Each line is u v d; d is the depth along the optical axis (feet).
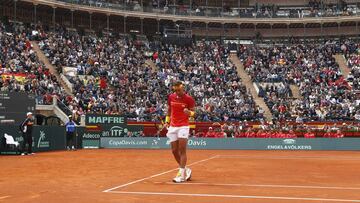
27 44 153.89
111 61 171.32
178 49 199.41
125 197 30.07
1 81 121.08
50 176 44.21
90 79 152.35
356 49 196.54
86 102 139.03
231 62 190.19
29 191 33.22
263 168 55.26
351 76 171.01
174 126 40.09
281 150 111.34
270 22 219.61
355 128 127.75
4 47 143.54
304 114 147.74
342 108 148.77
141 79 164.25
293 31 228.43
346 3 229.04
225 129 129.70
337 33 225.15
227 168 54.95
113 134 122.21
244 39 229.04
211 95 161.17
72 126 105.19
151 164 60.59
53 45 164.35
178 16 213.87
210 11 219.00
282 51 198.39
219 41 217.36
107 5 200.95
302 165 60.85
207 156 82.64
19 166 56.70
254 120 144.77
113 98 146.61
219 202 28.04
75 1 192.13
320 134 127.95
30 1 179.73
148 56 187.62
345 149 111.14
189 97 40.19
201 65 184.85
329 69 179.63
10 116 96.12
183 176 39.45
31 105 99.25
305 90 164.76
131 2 212.64
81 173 47.39
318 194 31.65
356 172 50.24
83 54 168.35
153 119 137.80
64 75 149.48
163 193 31.86
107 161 66.69
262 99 163.43
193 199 29.19
